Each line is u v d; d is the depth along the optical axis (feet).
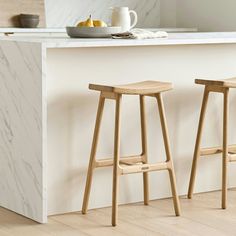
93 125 14.96
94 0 23.73
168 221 14.16
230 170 17.04
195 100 16.28
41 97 13.75
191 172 16.07
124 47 15.20
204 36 16.30
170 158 14.58
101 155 15.14
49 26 22.97
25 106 14.23
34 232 13.44
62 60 14.43
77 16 23.50
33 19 21.59
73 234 13.29
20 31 20.86
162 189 16.11
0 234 13.34
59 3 23.12
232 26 22.18
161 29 22.61
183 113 16.16
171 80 15.92
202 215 14.61
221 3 22.56
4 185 15.23
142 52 15.47
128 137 15.47
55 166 14.58
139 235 13.23
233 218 14.39
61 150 14.62
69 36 15.88
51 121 14.44
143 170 14.20
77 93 14.70
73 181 14.84
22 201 14.64
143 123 15.03
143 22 24.58
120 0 24.16
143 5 24.56
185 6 23.97
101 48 14.90
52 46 13.62
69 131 14.67
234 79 15.60
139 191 15.76
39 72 13.73
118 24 16.38
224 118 15.21
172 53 15.88
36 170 14.11
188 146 16.31
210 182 16.78
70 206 14.85
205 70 16.38
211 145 16.70
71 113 14.66
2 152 15.16
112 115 15.19
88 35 15.42
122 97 15.28
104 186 15.26
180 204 15.52
